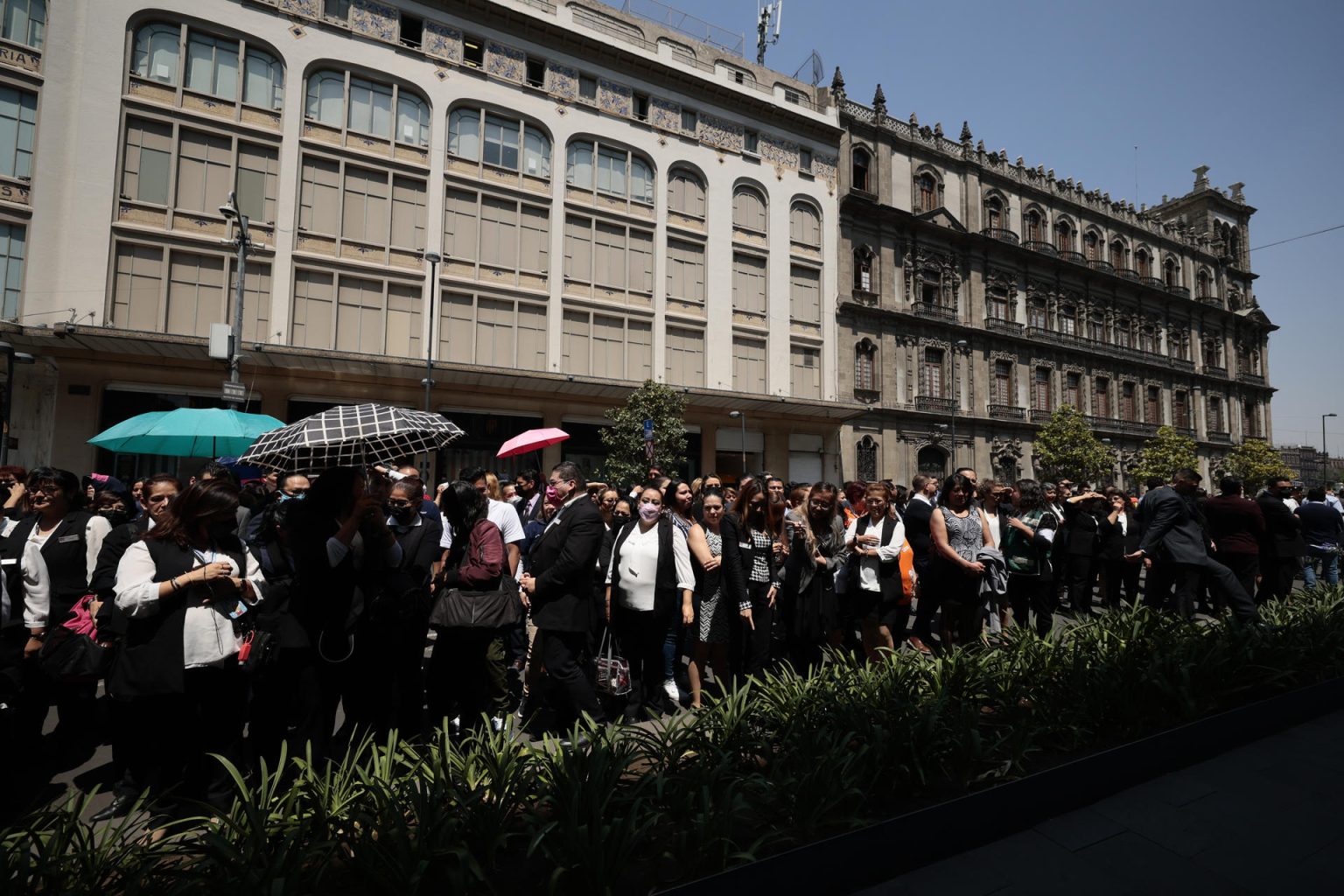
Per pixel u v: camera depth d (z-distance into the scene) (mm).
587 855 2455
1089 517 9133
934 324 31922
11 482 5566
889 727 3545
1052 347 36156
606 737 3385
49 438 16594
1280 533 8992
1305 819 3355
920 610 7176
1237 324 47719
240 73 18453
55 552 4875
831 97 30016
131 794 3734
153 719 3645
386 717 4324
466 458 21984
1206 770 3895
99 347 16047
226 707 3844
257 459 4234
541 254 22922
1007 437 34219
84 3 16703
